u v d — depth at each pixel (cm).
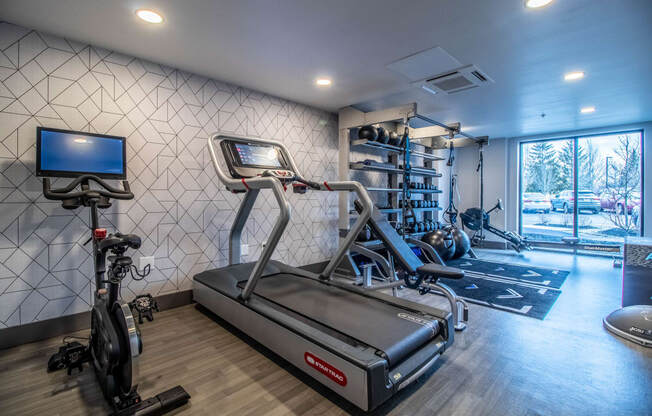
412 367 168
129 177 279
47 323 242
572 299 334
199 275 303
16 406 165
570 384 183
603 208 592
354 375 150
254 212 369
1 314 226
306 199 423
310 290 267
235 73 315
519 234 675
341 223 445
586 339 240
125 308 163
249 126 360
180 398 163
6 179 226
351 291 262
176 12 209
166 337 244
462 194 738
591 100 404
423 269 258
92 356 199
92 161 240
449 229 506
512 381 186
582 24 223
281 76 321
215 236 335
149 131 289
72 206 208
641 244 285
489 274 447
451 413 159
